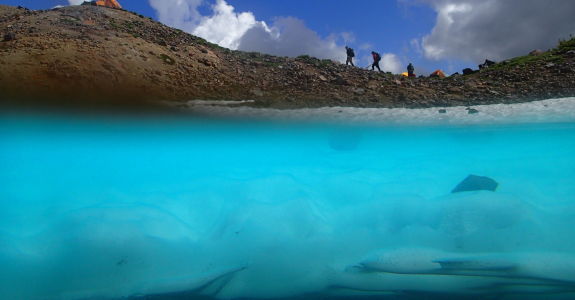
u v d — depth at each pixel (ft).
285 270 6.93
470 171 11.41
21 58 25.50
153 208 8.87
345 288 6.43
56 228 7.89
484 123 19.81
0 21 35.86
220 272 6.89
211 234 8.30
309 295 6.23
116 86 25.32
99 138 22.88
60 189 10.25
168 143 22.97
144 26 38.96
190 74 30.50
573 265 6.56
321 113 23.98
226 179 10.94
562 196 9.02
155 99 24.86
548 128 18.92
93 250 7.18
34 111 20.98
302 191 9.87
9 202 9.25
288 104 26.63
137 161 14.12
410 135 20.68
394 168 12.42
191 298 6.17
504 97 25.98
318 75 33.71
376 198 9.48
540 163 11.64
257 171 12.35
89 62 26.61
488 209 8.24
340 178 11.23
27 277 6.49
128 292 6.31
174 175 11.86
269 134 23.52
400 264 6.99
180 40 38.27
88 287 6.43
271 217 8.52
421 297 6.03
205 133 24.22
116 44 30.63
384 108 25.43
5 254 7.03
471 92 28.50
